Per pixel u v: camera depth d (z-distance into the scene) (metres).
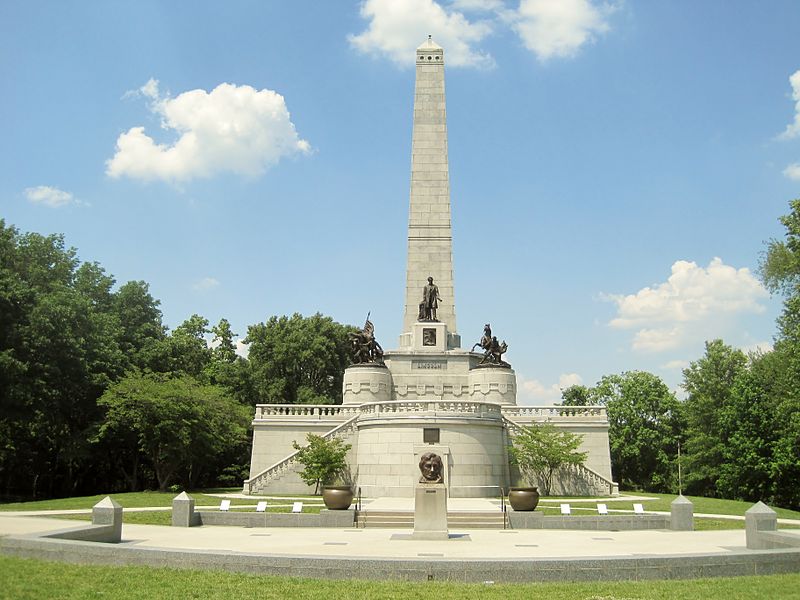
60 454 63.84
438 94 79.31
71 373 60.41
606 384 101.62
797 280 59.41
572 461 52.50
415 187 76.88
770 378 70.06
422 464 28.55
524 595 16.44
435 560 18.55
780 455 65.56
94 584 17.12
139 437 63.97
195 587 16.88
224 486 84.38
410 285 74.56
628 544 26.27
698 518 38.06
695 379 82.69
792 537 23.39
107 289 79.44
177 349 77.44
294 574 18.55
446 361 70.06
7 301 55.59
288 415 61.81
